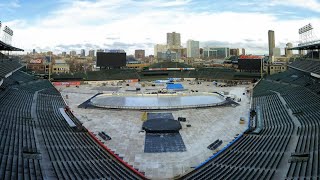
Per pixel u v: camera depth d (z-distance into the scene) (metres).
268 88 143.00
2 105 82.25
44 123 77.06
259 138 68.38
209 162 58.81
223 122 96.12
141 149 69.56
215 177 48.62
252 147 62.25
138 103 131.88
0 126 61.56
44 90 139.00
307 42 124.19
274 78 169.62
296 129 66.75
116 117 104.19
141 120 99.69
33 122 74.50
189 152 67.50
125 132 84.31
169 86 198.12
